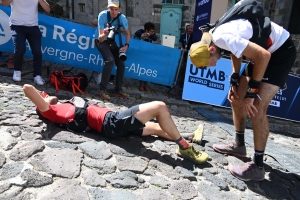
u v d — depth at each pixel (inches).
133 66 211.6
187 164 93.8
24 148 82.4
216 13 193.8
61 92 164.2
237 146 108.7
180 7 434.6
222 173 93.6
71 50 197.3
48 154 81.7
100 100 167.2
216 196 78.6
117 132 97.7
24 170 71.2
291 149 144.1
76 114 100.9
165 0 435.2
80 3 435.2
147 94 208.2
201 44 85.4
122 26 172.6
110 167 81.7
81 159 82.7
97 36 170.2
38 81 167.8
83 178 73.7
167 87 248.1
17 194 62.3
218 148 111.0
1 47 183.6
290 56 86.6
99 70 203.8
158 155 96.3
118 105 165.5
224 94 218.1
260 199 83.1
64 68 235.0
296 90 221.9
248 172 91.1
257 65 77.5
